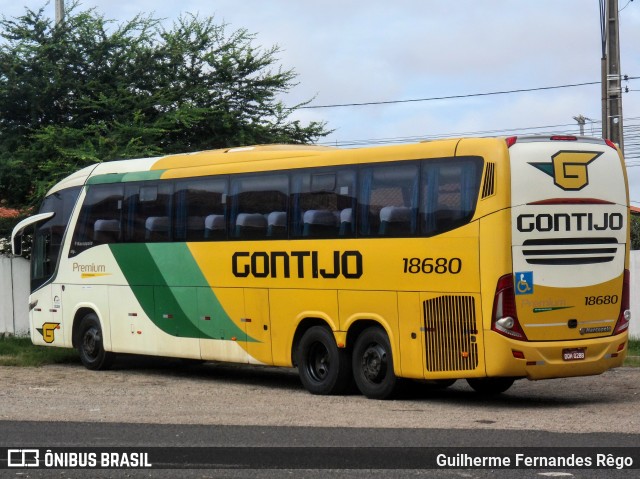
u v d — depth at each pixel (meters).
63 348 24.81
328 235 16.95
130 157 25.69
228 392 17.75
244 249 18.39
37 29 28.45
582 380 19.36
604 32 27.95
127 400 16.45
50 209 23.08
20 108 27.81
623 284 15.95
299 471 10.25
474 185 15.07
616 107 27.88
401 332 15.86
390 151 16.20
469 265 15.03
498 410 14.99
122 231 21.02
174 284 19.78
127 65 28.69
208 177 19.23
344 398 16.66
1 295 27.28
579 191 15.43
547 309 15.09
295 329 17.48
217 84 29.53
